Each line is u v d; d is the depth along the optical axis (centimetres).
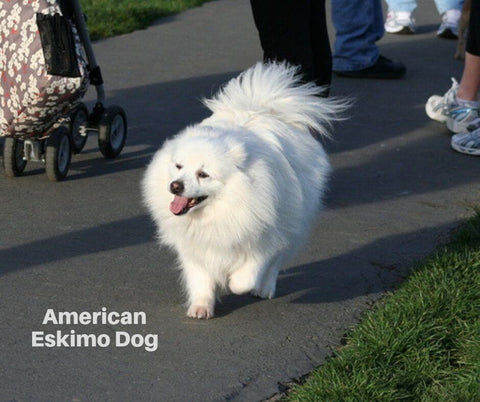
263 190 455
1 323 464
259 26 713
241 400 402
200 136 465
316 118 604
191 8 1530
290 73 621
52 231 599
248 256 474
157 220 482
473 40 843
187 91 995
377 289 533
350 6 1072
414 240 611
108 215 634
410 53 1249
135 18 1353
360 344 438
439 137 866
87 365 425
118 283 523
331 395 394
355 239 609
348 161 782
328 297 519
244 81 535
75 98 644
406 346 437
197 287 486
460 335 457
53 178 691
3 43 629
